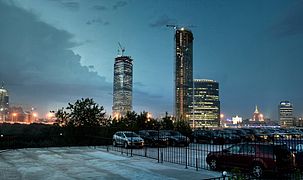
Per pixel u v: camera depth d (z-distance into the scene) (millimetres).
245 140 40969
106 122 39875
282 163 14672
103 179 14555
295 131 54031
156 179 14555
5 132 37594
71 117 37906
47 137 37438
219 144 38688
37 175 15562
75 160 21500
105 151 28250
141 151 28391
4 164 19484
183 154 25641
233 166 16125
